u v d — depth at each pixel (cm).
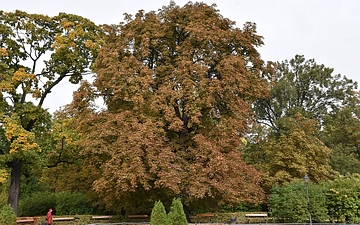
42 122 2075
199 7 1905
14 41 2050
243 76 1692
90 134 1622
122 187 1434
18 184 2056
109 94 1820
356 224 1748
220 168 1481
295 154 2325
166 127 1734
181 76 1625
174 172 1466
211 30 1712
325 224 1770
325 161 2514
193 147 1711
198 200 1738
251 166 1786
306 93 3462
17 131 1823
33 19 2120
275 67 1970
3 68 1933
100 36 2236
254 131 2767
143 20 1886
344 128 3145
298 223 1830
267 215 2128
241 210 2484
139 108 1645
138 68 1695
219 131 1614
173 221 1371
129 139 1495
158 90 1656
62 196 2723
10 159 1891
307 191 1825
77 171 2545
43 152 2002
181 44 1805
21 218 2036
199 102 1579
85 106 1791
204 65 1667
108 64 1686
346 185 1980
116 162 1511
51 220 1831
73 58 2091
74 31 2103
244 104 1717
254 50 1883
